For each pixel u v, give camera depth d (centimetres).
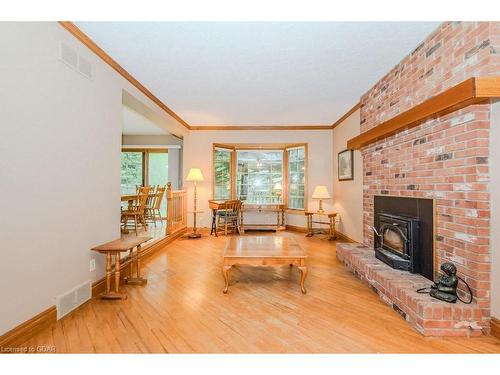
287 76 345
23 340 185
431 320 195
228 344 186
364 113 411
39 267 201
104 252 260
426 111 222
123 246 266
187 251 455
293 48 274
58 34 221
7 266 176
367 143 370
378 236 340
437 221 237
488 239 194
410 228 265
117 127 314
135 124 667
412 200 274
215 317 224
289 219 681
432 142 241
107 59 289
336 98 436
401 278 252
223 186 680
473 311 193
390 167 316
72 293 234
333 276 329
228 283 292
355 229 487
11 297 179
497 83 174
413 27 239
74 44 240
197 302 254
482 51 193
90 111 264
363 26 238
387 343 187
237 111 516
